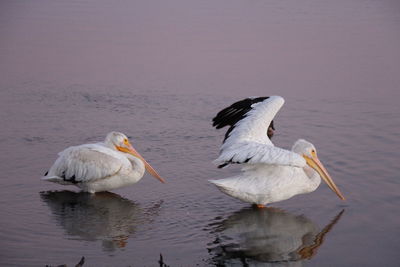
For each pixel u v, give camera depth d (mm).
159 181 12555
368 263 9289
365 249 9711
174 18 26688
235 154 10633
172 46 22500
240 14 27578
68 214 11016
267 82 18844
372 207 11141
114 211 11188
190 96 17750
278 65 20547
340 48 22578
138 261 9281
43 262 9148
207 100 17422
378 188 11852
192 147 14203
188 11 28094
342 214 10945
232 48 22328
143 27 25141
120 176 12039
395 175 12375
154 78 19344
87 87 18625
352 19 27000
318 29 25156
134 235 10180
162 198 11766
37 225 10492
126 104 17234
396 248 9727
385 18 27172
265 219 10836
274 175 11062
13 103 17219
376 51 22234
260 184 11039
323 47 22641
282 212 11141
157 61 20922
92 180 12008
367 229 10375
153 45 22641
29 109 16766
